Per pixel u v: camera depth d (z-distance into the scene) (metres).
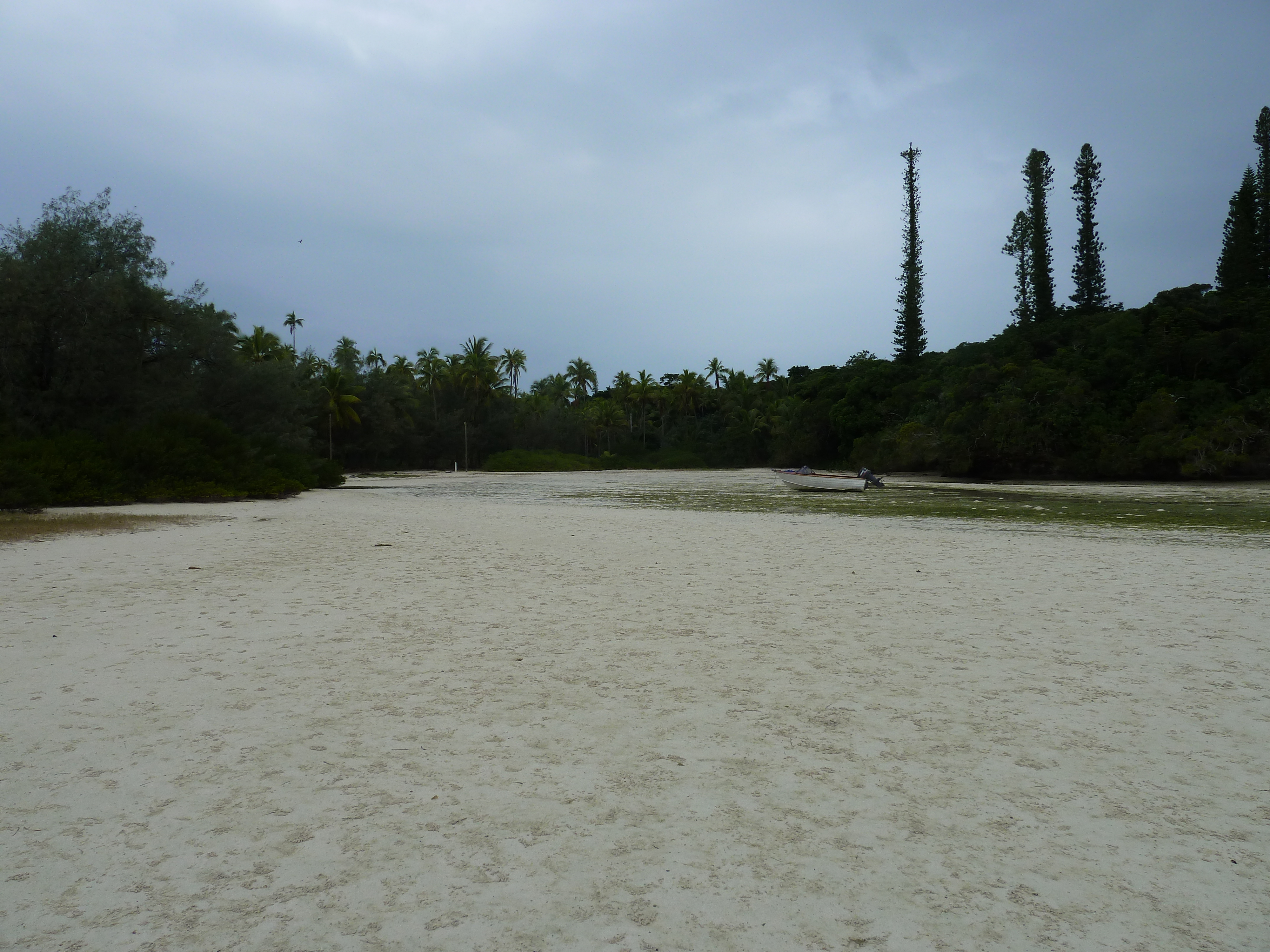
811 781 3.80
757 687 5.32
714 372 125.44
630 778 3.84
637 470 91.44
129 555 12.24
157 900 2.79
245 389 40.66
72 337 29.06
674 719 4.68
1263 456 44.69
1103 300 68.50
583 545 14.01
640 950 2.50
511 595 8.81
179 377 33.84
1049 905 2.75
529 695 5.15
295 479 36.88
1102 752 4.14
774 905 2.76
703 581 9.80
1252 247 62.25
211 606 8.11
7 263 27.83
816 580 9.85
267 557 12.20
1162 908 2.73
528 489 43.56
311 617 7.57
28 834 3.27
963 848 3.16
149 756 4.10
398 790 3.71
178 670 5.71
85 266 30.33
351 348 82.69
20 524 17.08
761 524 19.03
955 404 61.91
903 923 2.65
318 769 3.95
